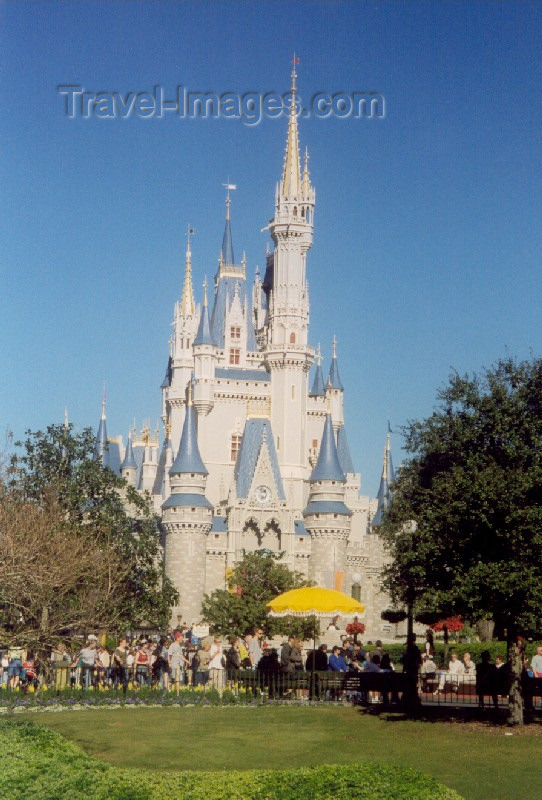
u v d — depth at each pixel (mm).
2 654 44156
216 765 27656
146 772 22969
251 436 140875
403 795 20312
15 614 49844
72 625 46000
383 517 45250
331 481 131750
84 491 72562
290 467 145625
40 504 66812
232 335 156375
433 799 20156
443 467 38750
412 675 39938
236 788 21016
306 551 134750
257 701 40969
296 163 154875
